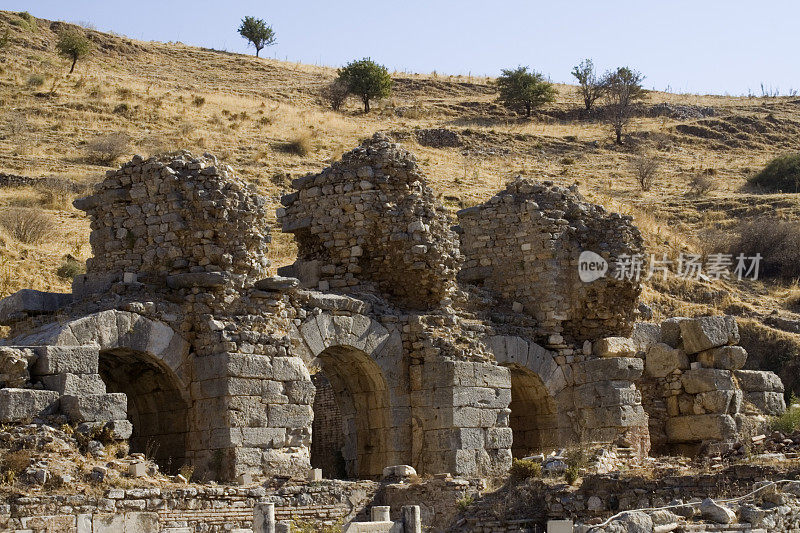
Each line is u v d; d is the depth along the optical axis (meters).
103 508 19.17
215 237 25.14
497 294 32.66
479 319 30.72
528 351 30.84
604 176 77.38
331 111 88.25
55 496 18.58
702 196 72.81
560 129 91.25
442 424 27.64
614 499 22.39
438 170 68.75
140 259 25.34
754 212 68.44
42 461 19.36
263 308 25.44
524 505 23.06
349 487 24.00
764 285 59.78
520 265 32.38
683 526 17.78
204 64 106.56
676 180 78.38
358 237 28.75
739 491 21.55
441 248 29.16
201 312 24.59
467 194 62.38
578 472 24.02
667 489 22.23
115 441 21.03
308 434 24.91
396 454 27.83
